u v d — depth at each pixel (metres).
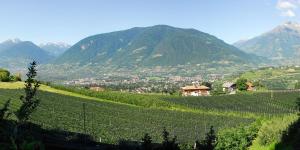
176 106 125.62
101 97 124.50
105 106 108.94
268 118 105.44
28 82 12.77
